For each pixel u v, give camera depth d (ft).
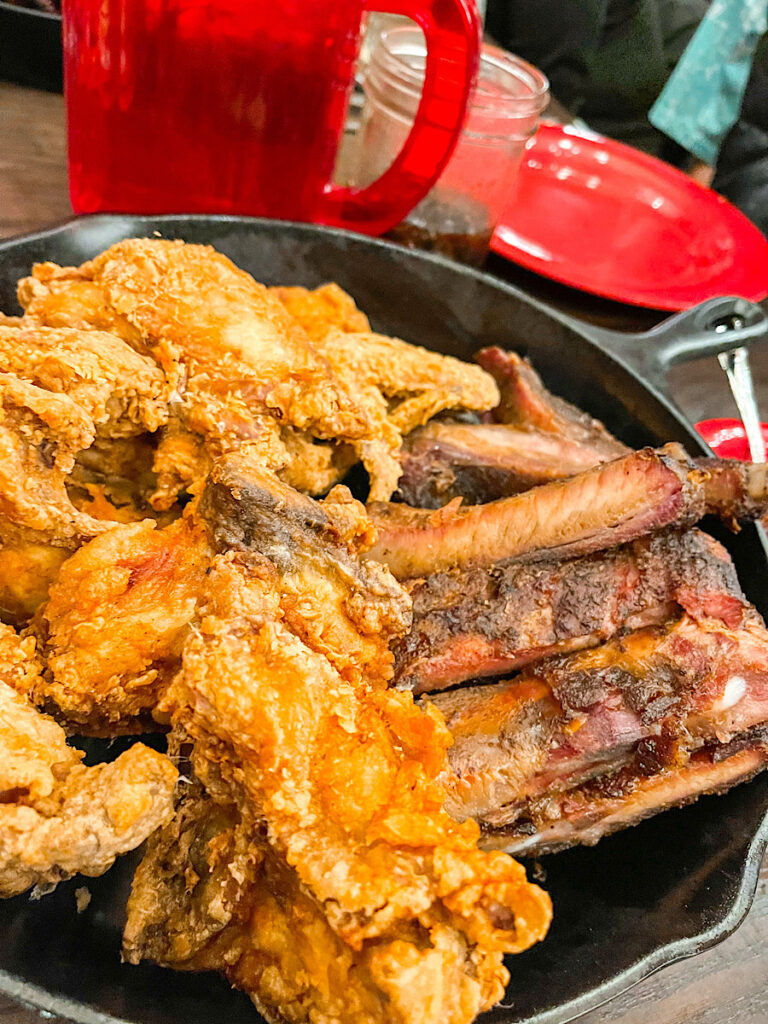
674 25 2.77
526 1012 0.62
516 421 1.15
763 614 0.95
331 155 1.20
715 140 2.84
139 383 0.80
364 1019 0.53
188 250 0.92
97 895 0.68
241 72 1.02
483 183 1.32
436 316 1.24
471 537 0.89
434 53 1.02
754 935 0.87
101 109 1.07
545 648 0.83
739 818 0.79
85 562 0.71
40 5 1.49
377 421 0.99
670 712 0.79
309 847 0.56
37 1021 0.66
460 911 0.52
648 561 0.87
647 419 1.13
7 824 0.55
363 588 0.72
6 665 0.67
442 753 0.64
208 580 0.66
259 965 0.60
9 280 0.94
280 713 0.58
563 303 1.57
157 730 0.76
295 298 1.11
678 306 1.52
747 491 0.94
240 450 0.82
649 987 0.81
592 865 0.81
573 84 3.04
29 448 0.72
